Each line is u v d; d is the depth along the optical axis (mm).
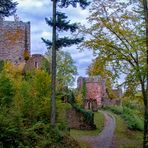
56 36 28172
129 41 27375
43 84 28984
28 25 67562
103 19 27984
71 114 45438
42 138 22391
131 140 37656
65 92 47375
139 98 28812
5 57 64125
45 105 28078
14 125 18781
